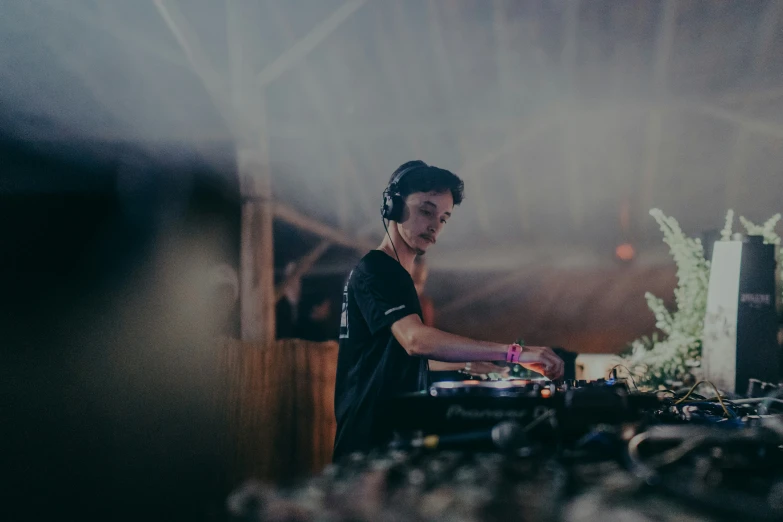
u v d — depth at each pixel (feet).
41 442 10.40
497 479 2.52
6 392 10.23
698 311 10.57
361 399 6.20
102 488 10.55
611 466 3.11
